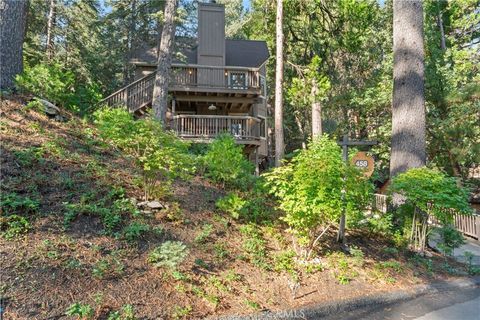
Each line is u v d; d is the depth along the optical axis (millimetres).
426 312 4047
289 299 3988
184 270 3924
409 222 6402
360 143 5617
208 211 5621
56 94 7746
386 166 16703
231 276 4062
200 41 15992
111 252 3799
